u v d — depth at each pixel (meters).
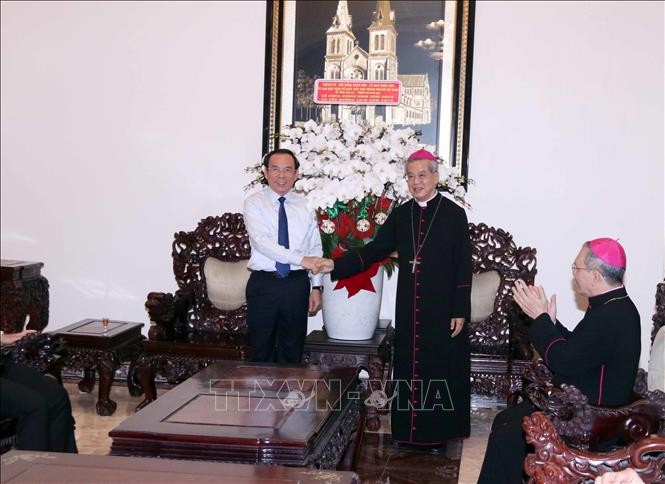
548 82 5.21
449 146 5.30
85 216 5.72
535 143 5.25
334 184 4.30
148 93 5.61
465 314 4.28
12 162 5.76
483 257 5.17
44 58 5.70
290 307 4.39
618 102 5.14
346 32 5.38
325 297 4.66
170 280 5.67
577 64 5.17
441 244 4.27
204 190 5.60
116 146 5.66
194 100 5.57
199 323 5.38
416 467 4.07
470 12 5.23
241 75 5.51
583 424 2.73
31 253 5.77
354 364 4.56
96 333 4.88
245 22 5.48
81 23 5.64
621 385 3.01
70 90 5.68
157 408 2.93
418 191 4.23
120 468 2.03
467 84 5.25
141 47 5.59
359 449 3.67
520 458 3.03
